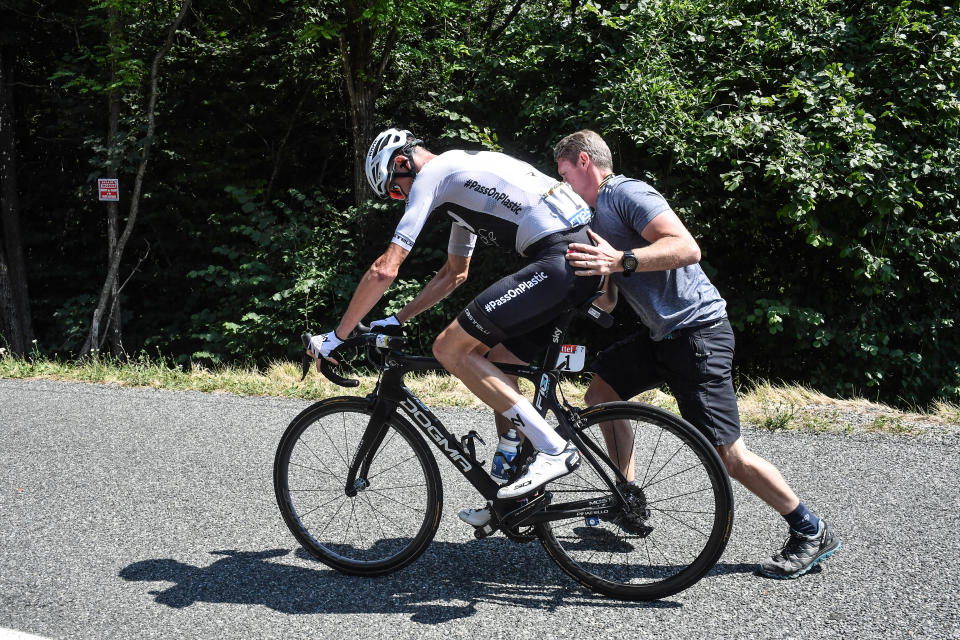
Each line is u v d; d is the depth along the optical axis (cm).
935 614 237
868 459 401
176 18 1058
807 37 826
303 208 1284
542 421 248
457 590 260
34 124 1350
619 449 266
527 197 251
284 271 1110
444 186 257
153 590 258
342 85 1222
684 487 261
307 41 1072
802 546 266
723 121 767
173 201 1266
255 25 1164
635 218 252
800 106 807
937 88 767
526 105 891
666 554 266
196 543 300
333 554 275
